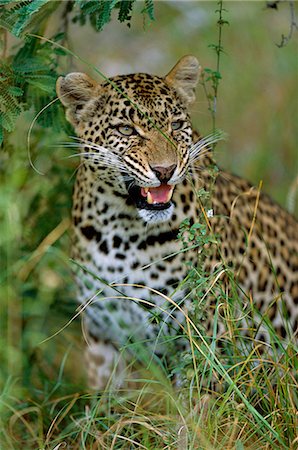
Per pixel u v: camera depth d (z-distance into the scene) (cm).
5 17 984
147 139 991
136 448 932
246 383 940
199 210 1048
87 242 1059
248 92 1811
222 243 1070
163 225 1022
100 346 1130
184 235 1029
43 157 1193
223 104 1792
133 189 1015
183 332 1010
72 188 1184
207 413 909
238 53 1877
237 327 1014
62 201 1190
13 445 1012
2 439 1009
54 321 1214
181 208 1029
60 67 1195
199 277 974
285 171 1683
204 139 1041
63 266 1193
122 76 1047
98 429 1002
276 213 1202
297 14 1888
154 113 1002
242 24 1905
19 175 1167
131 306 1058
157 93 1015
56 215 1191
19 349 1152
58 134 1135
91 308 1087
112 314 1077
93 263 1058
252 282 1130
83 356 1198
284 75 1822
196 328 933
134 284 970
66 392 1121
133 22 1978
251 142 1773
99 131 1020
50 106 1070
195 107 1727
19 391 1086
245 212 1144
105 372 1134
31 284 1177
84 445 933
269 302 1152
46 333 1209
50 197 1192
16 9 980
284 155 1717
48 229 1192
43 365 1180
